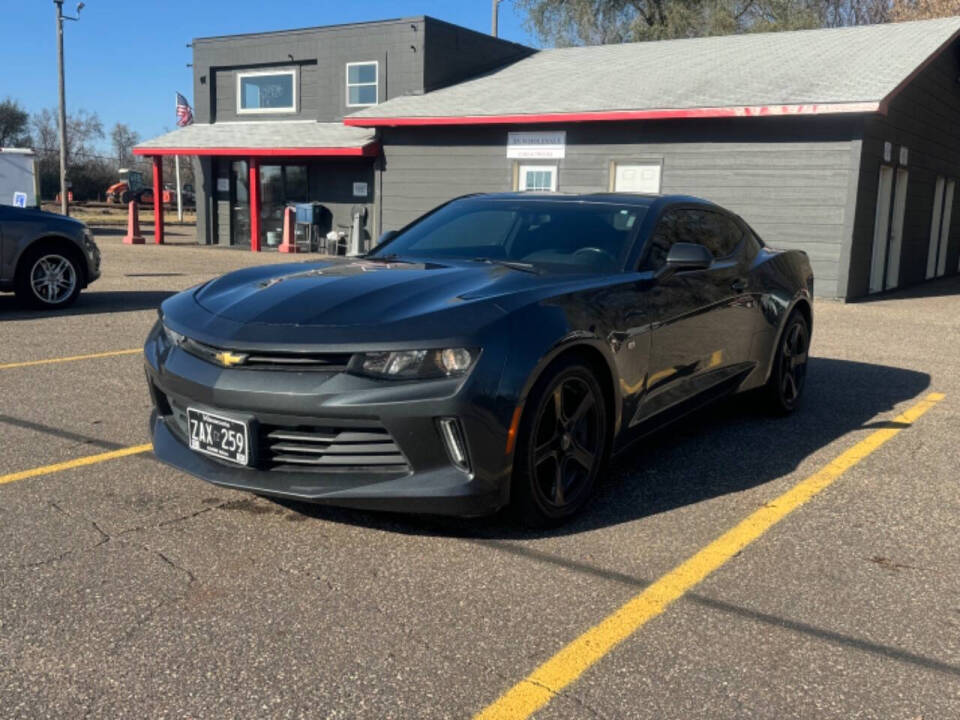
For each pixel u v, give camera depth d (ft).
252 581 10.17
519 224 15.44
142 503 12.59
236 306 11.89
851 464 15.42
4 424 16.57
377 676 8.26
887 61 46.73
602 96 51.62
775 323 17.87
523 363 10.86
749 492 13.79
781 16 97.40
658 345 13.71
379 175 60.44
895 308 40.70
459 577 10.39
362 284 12.26
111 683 8.06
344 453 10.87
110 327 28.53
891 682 8.36
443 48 63.87
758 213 45.19
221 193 73.67
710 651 8.85
